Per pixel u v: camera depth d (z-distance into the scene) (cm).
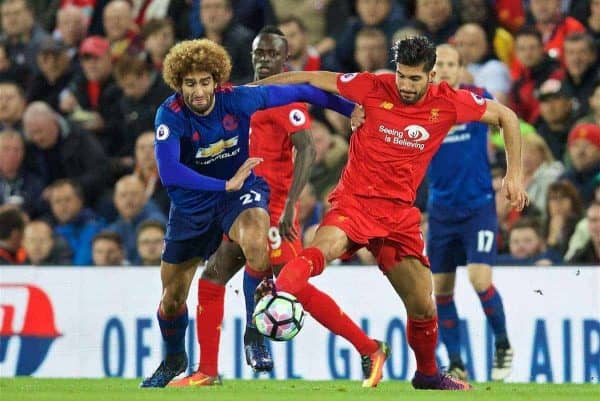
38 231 4278
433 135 2545
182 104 2544
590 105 4381
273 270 3078
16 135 4675
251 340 2928
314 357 3688
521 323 3625
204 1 4756
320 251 2438
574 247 3931
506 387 3064
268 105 2578
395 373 3656
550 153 4291
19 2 5128
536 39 4553
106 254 4156
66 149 4681
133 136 4741
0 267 3872
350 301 3684
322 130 4366
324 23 4950
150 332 3772
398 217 2541
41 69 4981
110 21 4966
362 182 2534
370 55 4656
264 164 3062
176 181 2502
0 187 4678
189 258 2703
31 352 3847
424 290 2597
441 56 3347
